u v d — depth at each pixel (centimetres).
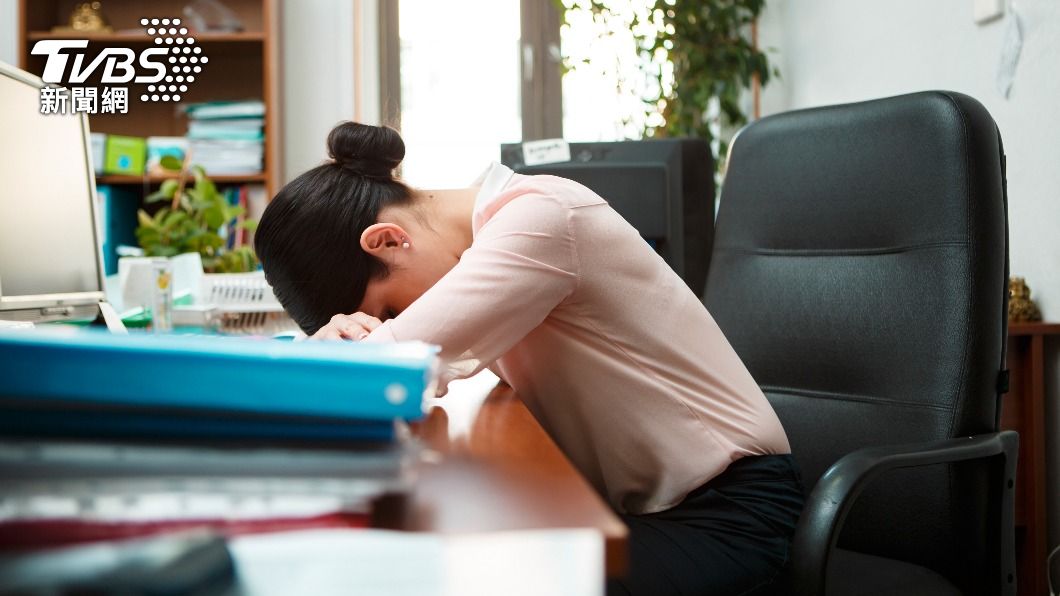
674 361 105
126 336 46
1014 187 231
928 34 278
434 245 110
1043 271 219
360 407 43
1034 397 210
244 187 379
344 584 38
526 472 58
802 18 393
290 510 43
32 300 137
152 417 43
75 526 41
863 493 126
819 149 140
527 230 99
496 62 428
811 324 136
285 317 219
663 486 104
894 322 126
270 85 376
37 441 42
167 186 274
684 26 393
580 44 401
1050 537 217
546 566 41
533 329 105
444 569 40
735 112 397
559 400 108
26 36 371
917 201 125
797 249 141
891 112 131
